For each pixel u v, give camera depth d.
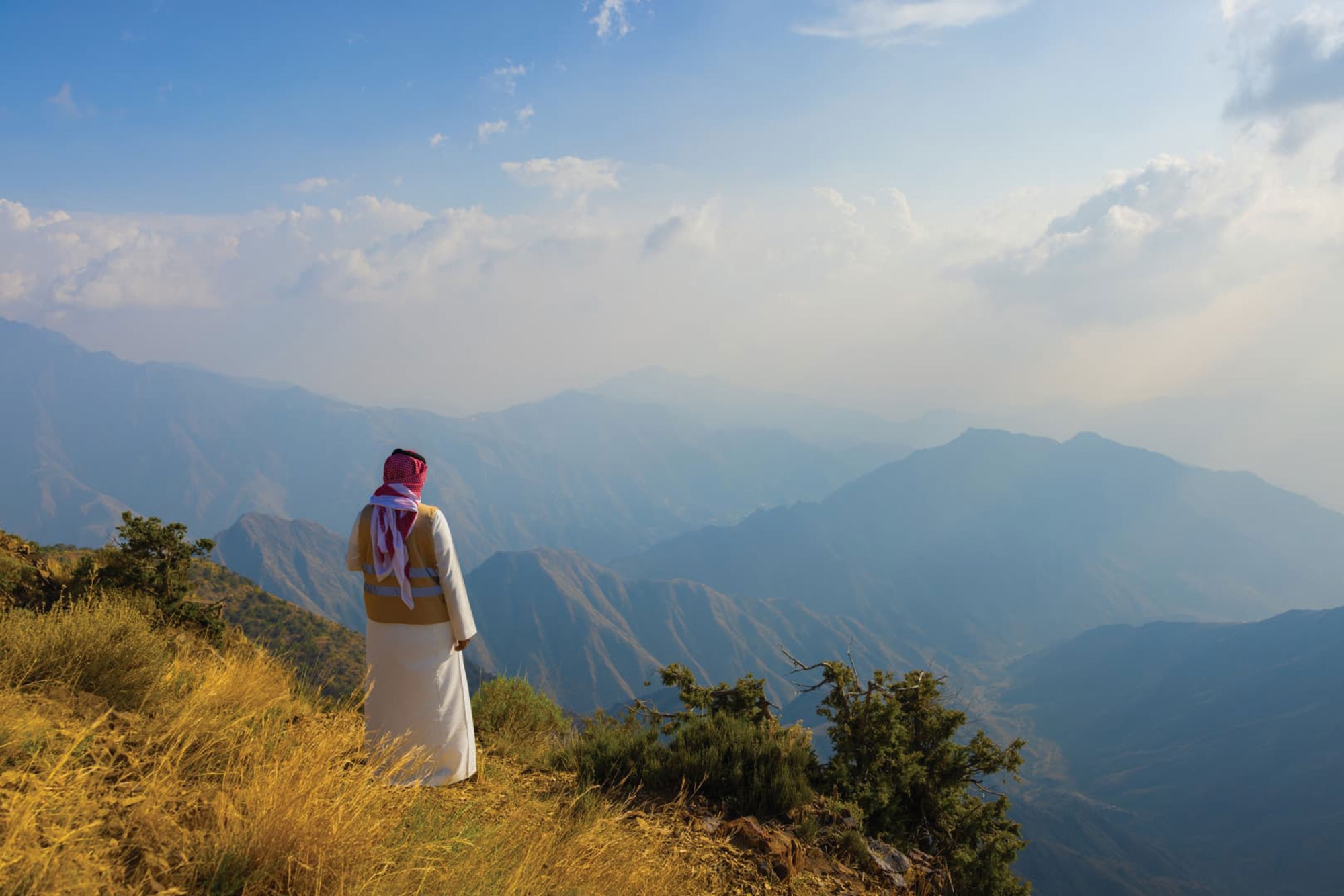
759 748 6.89
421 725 4.85
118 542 7.68
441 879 3.33
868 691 7.99
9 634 4.54
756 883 5.07
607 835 4.71
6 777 2.86
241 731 4.17
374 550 4.80
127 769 3.51
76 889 2.38
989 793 7.73
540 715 8.77
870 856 6.20
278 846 3.05
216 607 7.94
